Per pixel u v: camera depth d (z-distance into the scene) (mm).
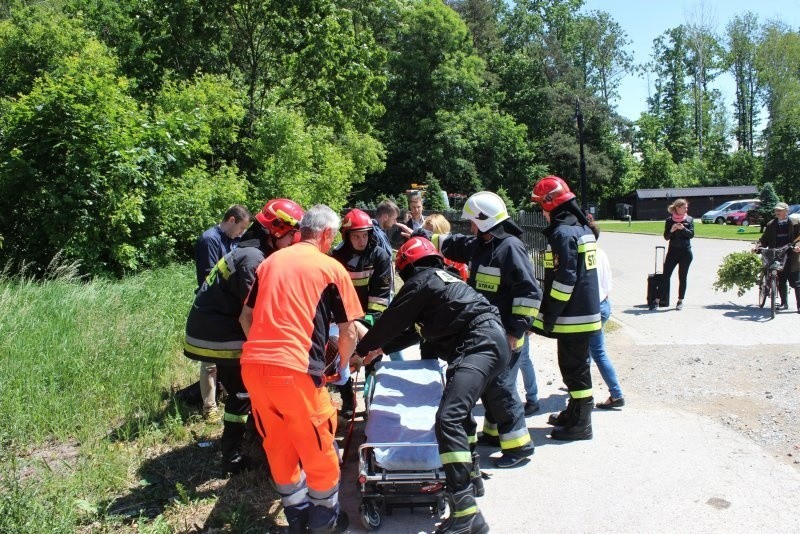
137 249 11477
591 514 3781
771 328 8609
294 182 17219
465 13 53156
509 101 52281
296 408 3254
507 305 4508
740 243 23766
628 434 5004
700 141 73625
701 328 8766
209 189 12891
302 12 19703
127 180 10781
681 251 10156
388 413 3934
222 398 5734
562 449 4754
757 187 57719
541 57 54281
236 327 4160
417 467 3598
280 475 3432
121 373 5797
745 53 70375
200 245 5379
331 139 28547
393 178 43688
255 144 17250
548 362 7250
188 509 3873
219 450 4715
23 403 5133
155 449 4719
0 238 9633
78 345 6223
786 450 4664
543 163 51750
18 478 4012
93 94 10672
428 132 42812
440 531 3518
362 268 5359
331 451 3418
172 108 15125
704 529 3574
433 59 43438
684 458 4523
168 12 19406
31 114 10055
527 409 5605
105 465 4293
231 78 20984
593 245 4848
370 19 40562
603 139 55312
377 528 3680
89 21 23797
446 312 3811
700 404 5691
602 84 69125
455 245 5098
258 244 4242
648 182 64312
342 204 20109
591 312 4781
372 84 22250
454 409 3533
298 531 3402
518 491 4102
